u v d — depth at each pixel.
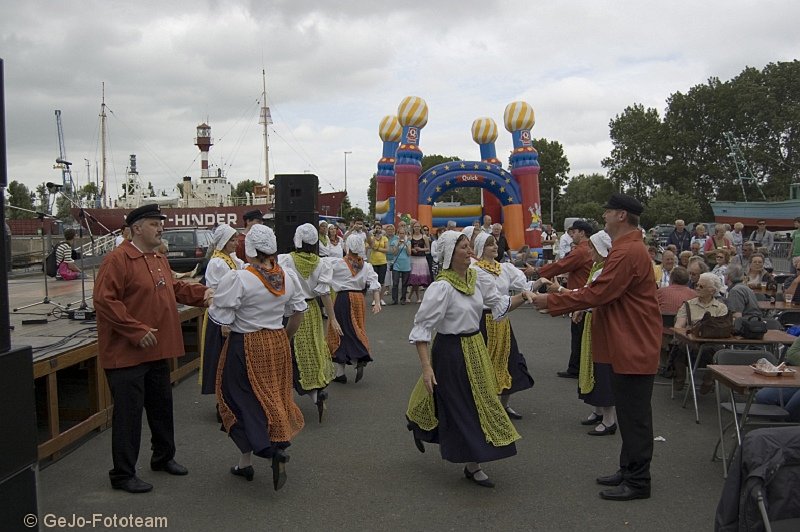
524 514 3.96
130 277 4.23
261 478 4.56
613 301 4.20
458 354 4.22
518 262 14.64
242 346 4.29
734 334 5.99
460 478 4.55
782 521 2.90
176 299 4.66
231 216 29.47
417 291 14.52
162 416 4.58
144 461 4.92
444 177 20.02
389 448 5.18
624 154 66.25
